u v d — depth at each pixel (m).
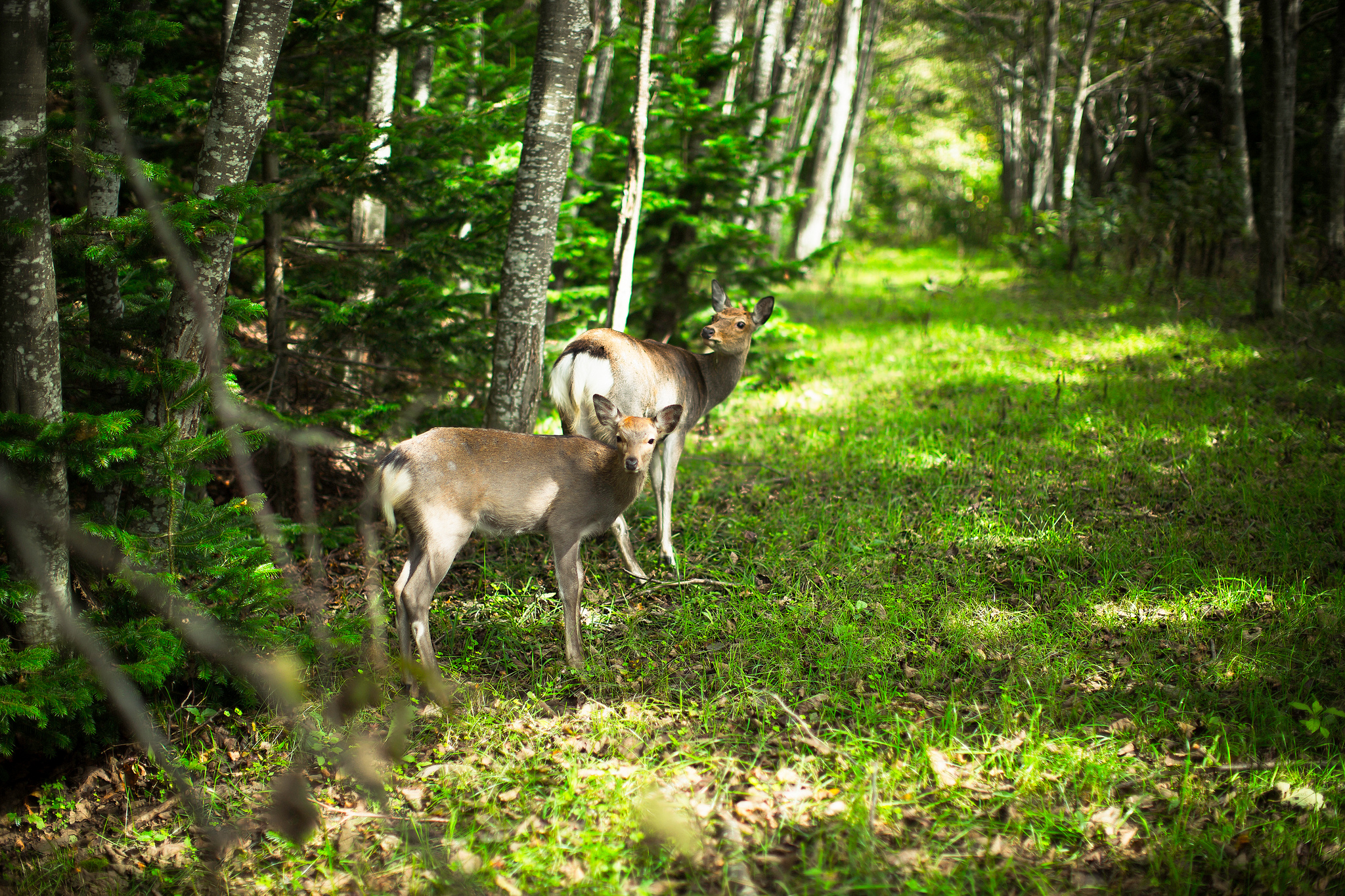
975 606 4.56
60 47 3.55
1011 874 2.93
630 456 4.34
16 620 3.46
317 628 3.96
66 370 3.87
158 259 4.16
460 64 9.09
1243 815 3.07
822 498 6.24
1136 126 22.78
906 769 3.40
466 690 4.13
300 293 6.22
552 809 3.33
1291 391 7.72
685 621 4.57
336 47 6.22
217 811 3.50
